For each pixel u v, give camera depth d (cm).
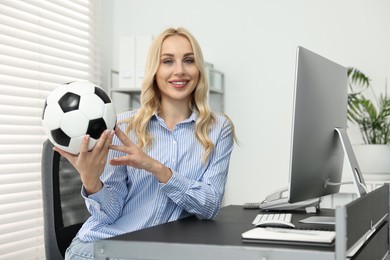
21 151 296
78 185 195
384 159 295
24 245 298
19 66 298
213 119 191
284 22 359
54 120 143
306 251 109
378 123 316
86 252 163
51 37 322
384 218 177
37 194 309
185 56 184
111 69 355
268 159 360
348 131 344
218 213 185
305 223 152
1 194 281
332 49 349
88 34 360
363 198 130
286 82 357
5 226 286
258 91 363
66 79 338
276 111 359
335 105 164
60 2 329
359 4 344
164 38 186
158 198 175
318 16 352
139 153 155
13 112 292
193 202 166
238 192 366
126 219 175
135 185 177
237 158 367
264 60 362
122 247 125
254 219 165
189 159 184
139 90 344
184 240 124
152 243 122
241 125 367
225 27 371
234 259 115
